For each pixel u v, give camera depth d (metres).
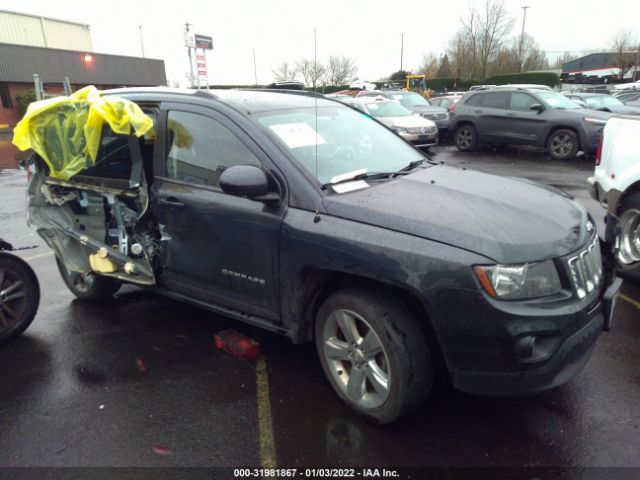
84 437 2.82
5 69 29.16
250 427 2.86
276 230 2.95
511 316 2.35
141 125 3.43
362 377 2.81
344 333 2.83
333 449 2.67
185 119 3.52
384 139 4.00
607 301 2.77
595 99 18.70
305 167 3.04
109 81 36.44
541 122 12.69
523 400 3.02
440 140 17.38
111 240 4.00
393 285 2.57
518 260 2.41
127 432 2.85
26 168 4.22
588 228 2.91
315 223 2.81
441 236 2.49
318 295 3.00
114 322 4.25
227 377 3.37
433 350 2.71
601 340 3.68
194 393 3.19
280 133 3.22
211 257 3.36
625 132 4.75
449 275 2.40
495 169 11.53
